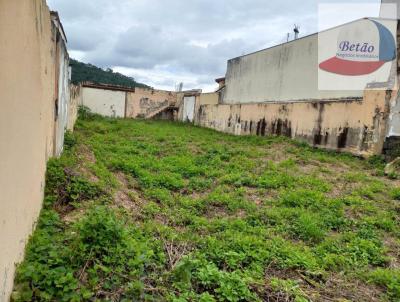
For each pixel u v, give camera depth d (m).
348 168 9.59
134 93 25.08
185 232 4.53
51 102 5.25
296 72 15.06
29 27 2.88
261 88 17.67
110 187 5.70
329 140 12.02
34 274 2.62
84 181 5.15
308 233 4.88
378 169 9.28
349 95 12.26
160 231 4.25
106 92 23.92
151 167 8.20
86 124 15.44
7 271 2.31
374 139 10.44
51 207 4.36
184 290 2.92
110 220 3.38
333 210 6.02
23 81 2.68
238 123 17.61
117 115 24.47
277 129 14.74
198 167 8.75
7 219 2.26
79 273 2.85
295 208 5.97
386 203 6.67
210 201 6.09
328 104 12.09
